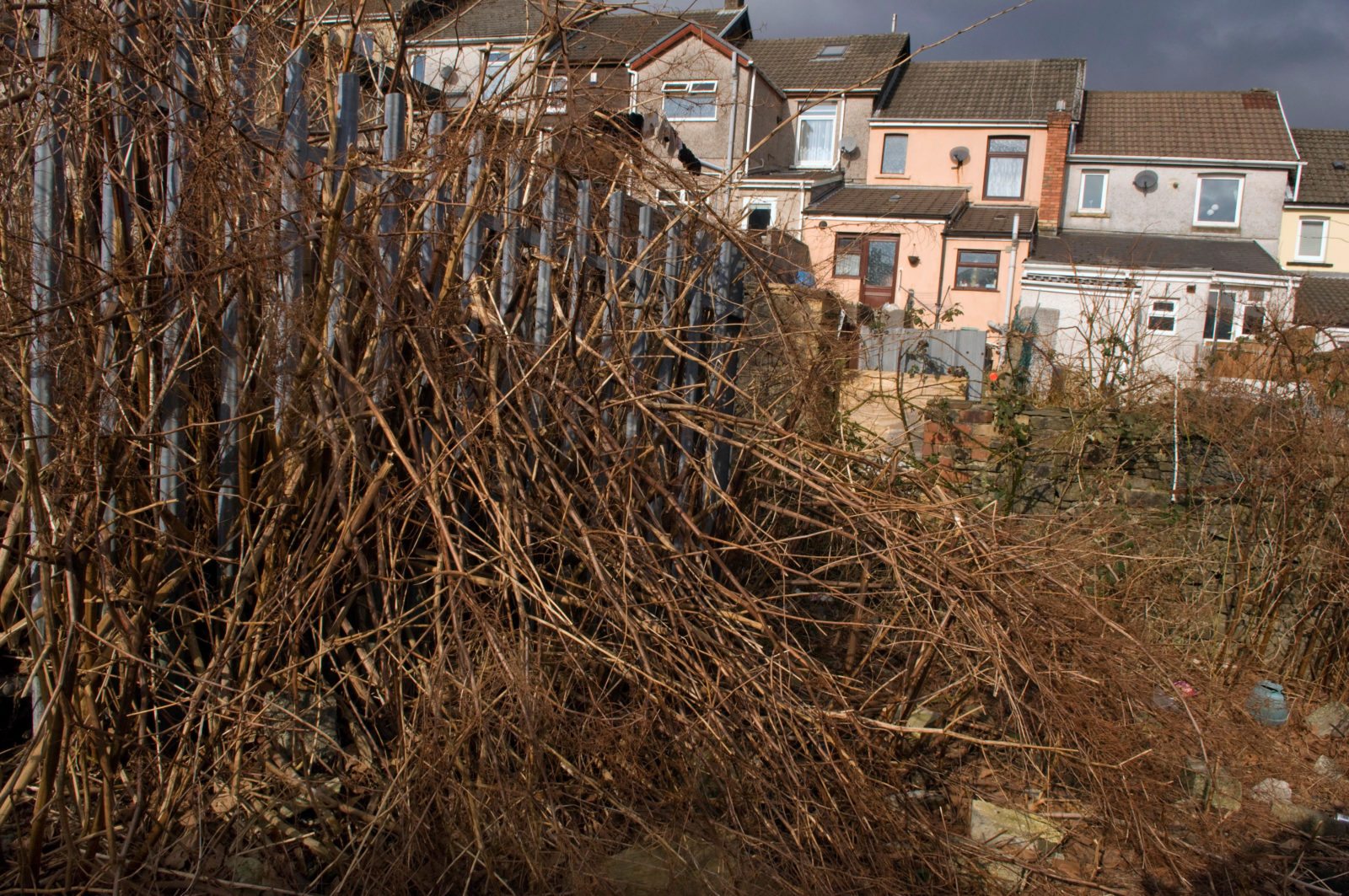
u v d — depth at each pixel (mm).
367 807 2422
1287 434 4785
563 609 2830
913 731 2789
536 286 3211
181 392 2404
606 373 3154
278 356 2418
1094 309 8109
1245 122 28375
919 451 5848
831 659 3393
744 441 3338
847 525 3213
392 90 2932
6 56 2277
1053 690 2801
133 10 2414
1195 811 3191
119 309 2166
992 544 2998
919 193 27266
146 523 2332
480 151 2867
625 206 3717
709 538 2922
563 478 2783
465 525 2752
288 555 2465
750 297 4125
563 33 2936
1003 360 7316
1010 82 28984
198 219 2355
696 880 2314
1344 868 3094
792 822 2561
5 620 2355
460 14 3256
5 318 2104
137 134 2355
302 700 2535
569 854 2199
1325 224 30953
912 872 2535
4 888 1968
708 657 2709
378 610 2697
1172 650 4211
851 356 4355
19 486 2225
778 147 26422
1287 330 5574
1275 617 4641
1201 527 5023
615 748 2504
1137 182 27422
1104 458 5465
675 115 19516
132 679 2205
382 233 2586
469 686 2303
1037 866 2768
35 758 1997
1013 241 23438
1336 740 4117
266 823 2219
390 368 2650
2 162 2186
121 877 1965
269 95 2631
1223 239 26812
